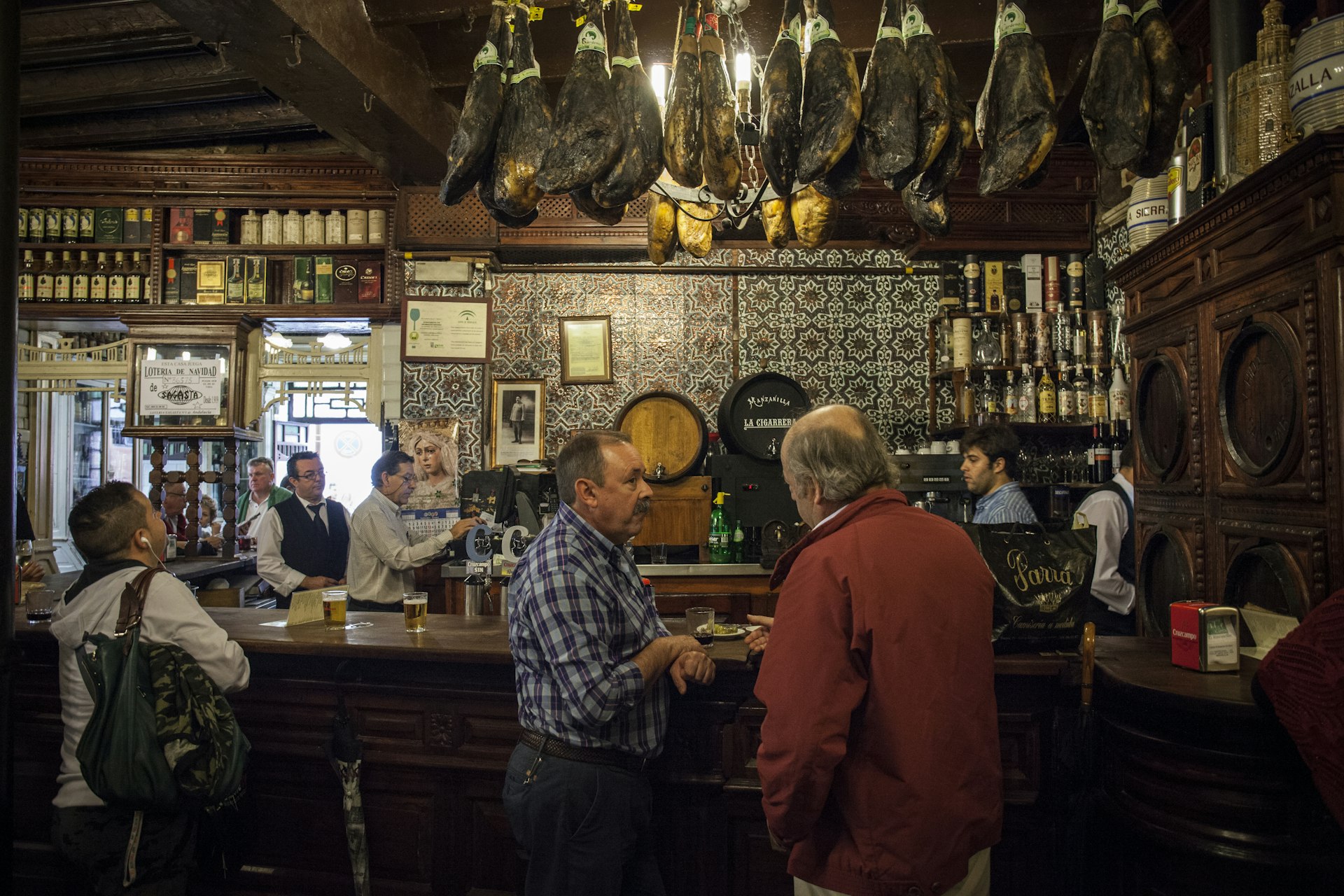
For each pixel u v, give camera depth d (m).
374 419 6.13
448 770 2.37
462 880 2.36
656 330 5.10
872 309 5.10
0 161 1.95
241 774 2.04
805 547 1.57
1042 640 2.11
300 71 3.55
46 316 6.07
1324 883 1.66
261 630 2.64
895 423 5.06
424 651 2.32
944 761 1.33
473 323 5.04
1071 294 4.76
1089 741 1.93
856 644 1.35
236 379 5.96
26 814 2.65
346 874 2.46
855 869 1.36
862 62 3.95
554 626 1.77
